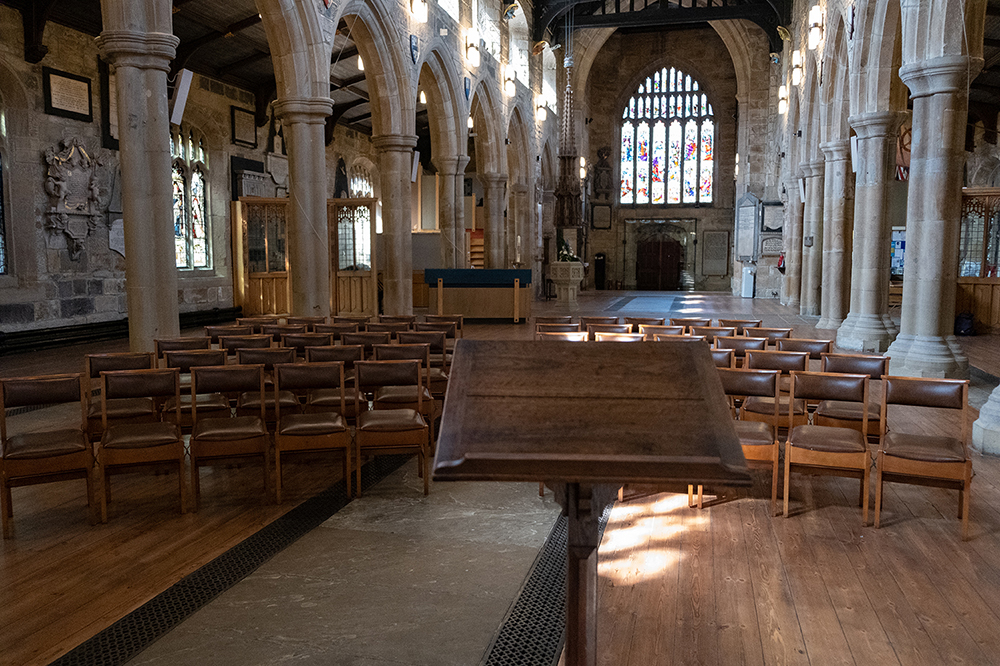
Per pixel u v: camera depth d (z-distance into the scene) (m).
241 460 5.20
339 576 4.09
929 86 9.03
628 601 3.80
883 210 12.35
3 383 5.07
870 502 5.24
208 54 17.61
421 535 4.70
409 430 5.41
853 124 12.45
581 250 34.09
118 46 8.13
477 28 20.48
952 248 9.36
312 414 5.52
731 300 27.70
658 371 2.48
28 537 4.66
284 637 3.43
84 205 15.07
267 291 18.39
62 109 14.45
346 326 9.19
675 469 2.05
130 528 4.82
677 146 38.47
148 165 8.45
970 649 3.34
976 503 5.21
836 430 5.02
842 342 12.79
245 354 6.57
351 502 5.32
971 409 8.16
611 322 10.00
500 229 23.05
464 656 3.28
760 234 29.77
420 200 28.69
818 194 18.86
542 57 28.20
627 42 38.16
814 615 3.65
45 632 3.47
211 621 3.58
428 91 18.38
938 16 8.80
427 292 24.42
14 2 13.25
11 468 4.64
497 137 22.58
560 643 3.40
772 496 5.09
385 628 3.52
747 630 3.51
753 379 5.57
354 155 25.67
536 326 9.00
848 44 13.06
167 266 8.66
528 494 5.49
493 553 4.42
